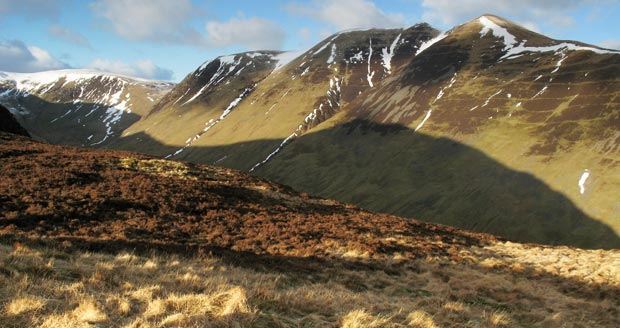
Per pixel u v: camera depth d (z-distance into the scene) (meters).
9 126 64.62
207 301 11.31
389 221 37.12
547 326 15.84
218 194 35.28
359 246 25.95
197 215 28.73
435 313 14.95
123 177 34.69
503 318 15.70
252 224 28.56
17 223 21.11
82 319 9.48
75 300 10.52
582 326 16.36
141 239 21.45
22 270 12.34
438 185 143.38
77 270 13.27
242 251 22.09
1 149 37.38
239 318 10.70
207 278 14.87
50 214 23.17
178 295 11.90
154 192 31.45
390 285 20.05
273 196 39.88
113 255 17.36
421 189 143.88
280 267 19.55
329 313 12.76
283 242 25.14
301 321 11.63
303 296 13.97
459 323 14.20
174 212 28.20
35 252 14.81
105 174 34.72
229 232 26.05
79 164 36.62
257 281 15.78
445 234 35.81
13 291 10.43
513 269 25.78
